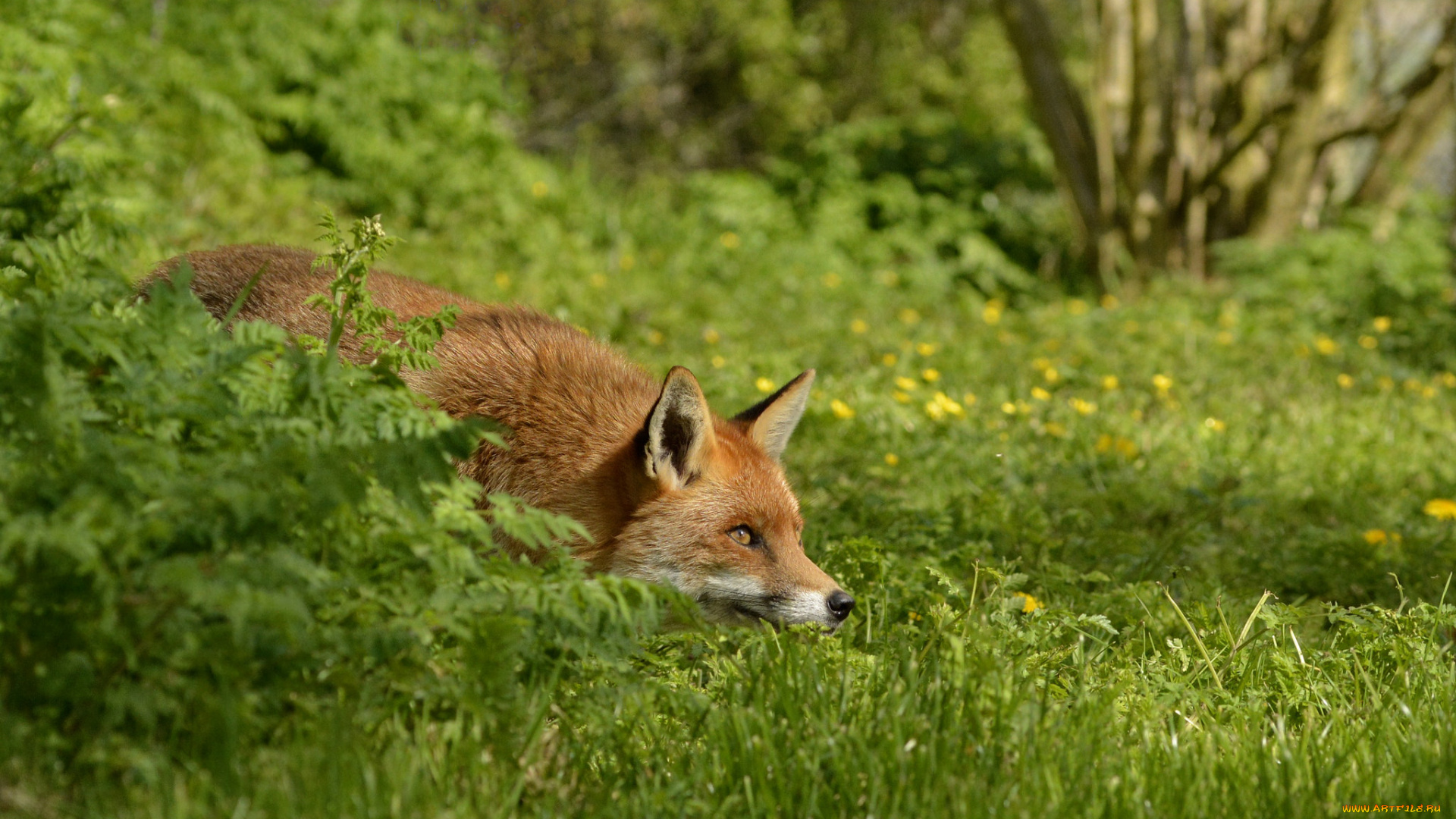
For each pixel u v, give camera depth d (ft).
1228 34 90.58
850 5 123.65
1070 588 29.43
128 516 16.42
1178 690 23.85
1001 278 97.96
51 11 47.24
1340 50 85.61
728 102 128.36
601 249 84.53
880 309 79.61
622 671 20.84
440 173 76.95
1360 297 75.72
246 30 75.92
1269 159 90.63
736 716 20.11
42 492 16.39
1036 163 107.55
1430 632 26.84
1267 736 22.43
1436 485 43.75
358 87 76.89
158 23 69.46
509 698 18.81
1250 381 57.47
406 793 17.40
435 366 22.70
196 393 18.07
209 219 57.77
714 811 18.71
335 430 18.49
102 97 45.93
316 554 18.61
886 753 19.33
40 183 32.22
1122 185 95.81
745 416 29.25
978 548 31.45
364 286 22.62
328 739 17.57
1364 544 34.40
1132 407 52.13
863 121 108.68
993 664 21.22
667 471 25.57
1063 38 126.41
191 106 66.03
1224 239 91.66
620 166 120.26
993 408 50.11
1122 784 18.92
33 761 16.52
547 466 25.89
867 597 27.04
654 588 20.40
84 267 21.88
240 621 15.70
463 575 19.07
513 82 89.25
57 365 17.21
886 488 39.52
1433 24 91.61
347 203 74.28
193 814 16.21
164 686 16.85
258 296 28.84
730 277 83.97
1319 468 44.93
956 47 126.93
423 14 80.53
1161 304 76.02
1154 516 38.81
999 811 18.48
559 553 21.08
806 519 34.14
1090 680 23.97
